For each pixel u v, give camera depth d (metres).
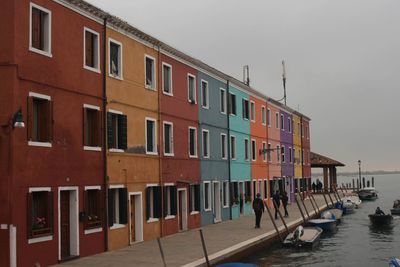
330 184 65.31
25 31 14.30
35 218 14.59
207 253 17.12
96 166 17.45
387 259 20.66
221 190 29.52
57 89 15.58
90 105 17.27
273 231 23.72
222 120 30.42
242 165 33.56
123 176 19.11
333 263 19.72
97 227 17.30
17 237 13.66
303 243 22.72
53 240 14.97
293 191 47.31
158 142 22.11
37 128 15.02
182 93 24.91
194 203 26.00
